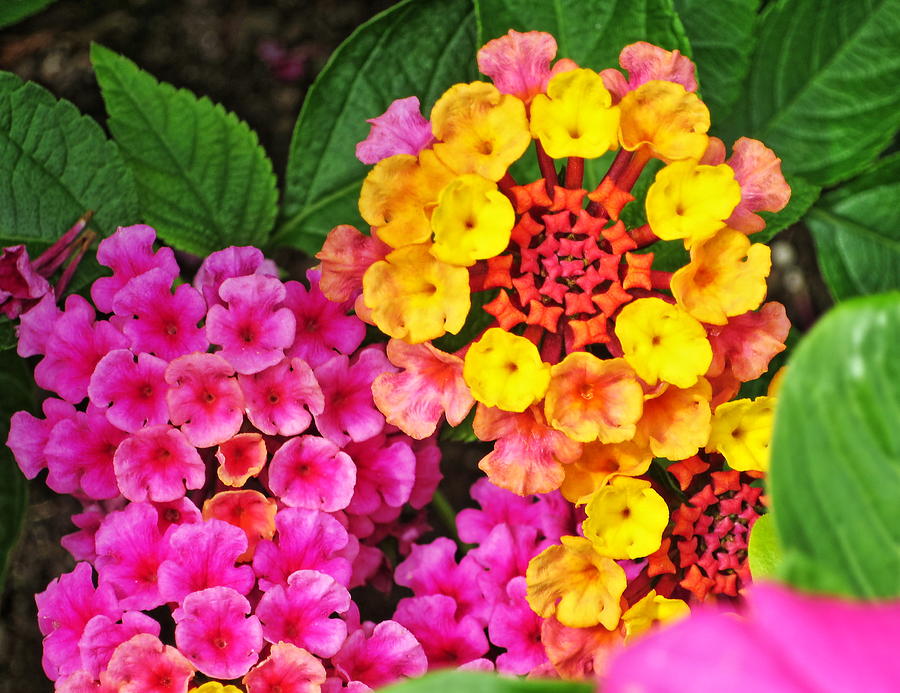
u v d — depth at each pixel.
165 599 0.31
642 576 0.31
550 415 0.29
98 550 0.31
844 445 0.25
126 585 0.31
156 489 0.31
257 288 0.31
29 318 0.31
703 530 0.30
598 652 0.31
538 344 0.30
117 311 0.31
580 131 0.29
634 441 0.30
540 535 0.32
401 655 0.31
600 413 0.29
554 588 0.31
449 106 0.29
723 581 0.30
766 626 0.20
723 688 0.19
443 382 0.30
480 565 0.32
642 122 0.30
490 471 0.30
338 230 0.30
